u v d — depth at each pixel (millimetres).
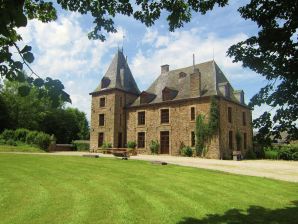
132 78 39406
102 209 7609
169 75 35562
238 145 31109
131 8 5973
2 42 3299
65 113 57656
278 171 16156
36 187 10117
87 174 12961
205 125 28922
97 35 5961
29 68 3160
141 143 34469
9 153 21609
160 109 33094
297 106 5680
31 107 46625
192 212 7527
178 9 6488
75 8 5645
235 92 33688
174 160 22516
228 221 6887
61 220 6738
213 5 6520
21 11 2520
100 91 37219
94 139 37156
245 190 10250
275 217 7242
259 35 5734
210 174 13719
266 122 5926
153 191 9812
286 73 5562
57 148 39156
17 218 6855
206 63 32969
